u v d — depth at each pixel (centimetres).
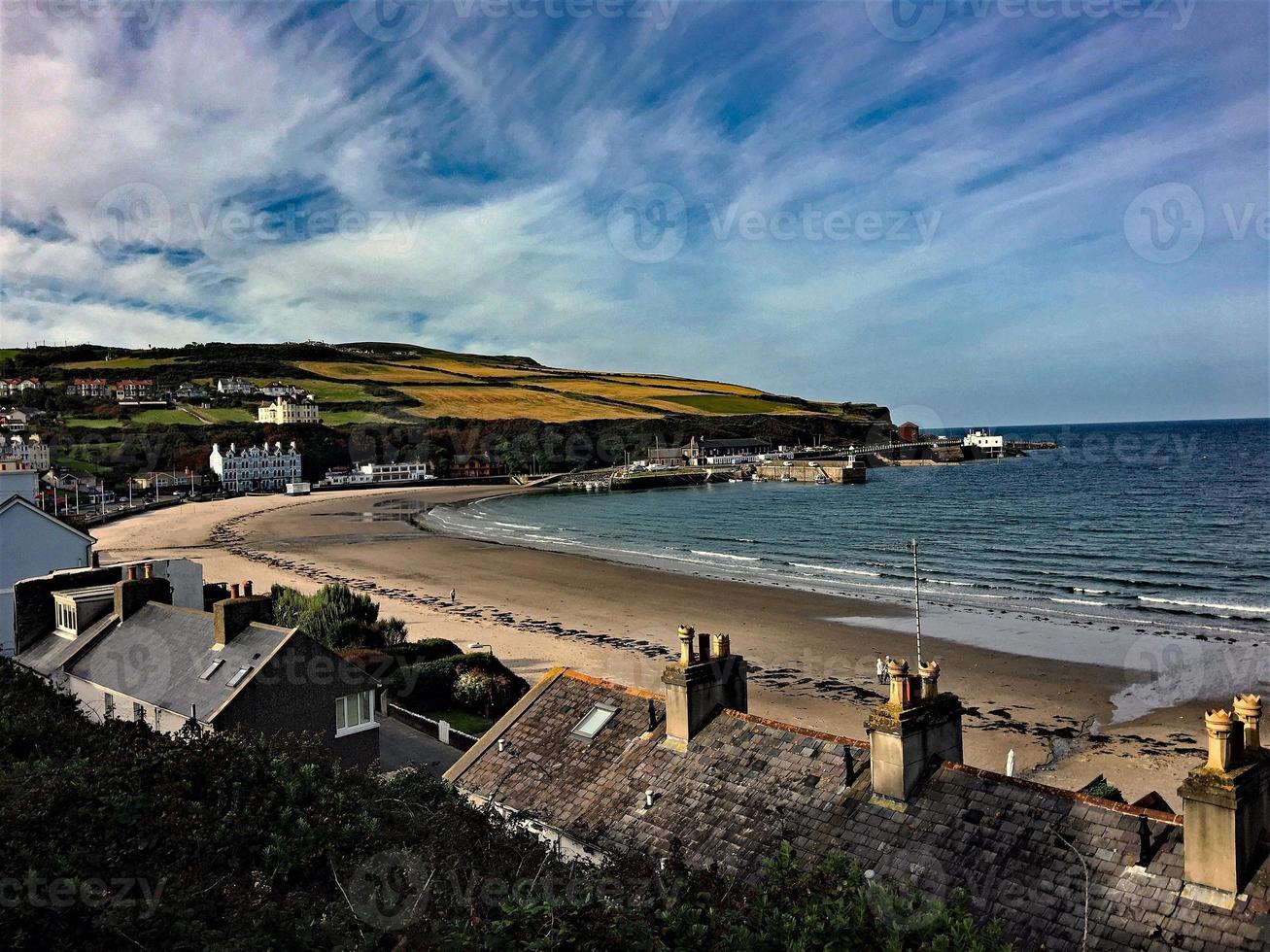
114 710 2692
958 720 1501
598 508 15800
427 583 7819
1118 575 7894
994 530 11181
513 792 1819
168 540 11156
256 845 1341
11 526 3722
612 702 1973
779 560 9319
